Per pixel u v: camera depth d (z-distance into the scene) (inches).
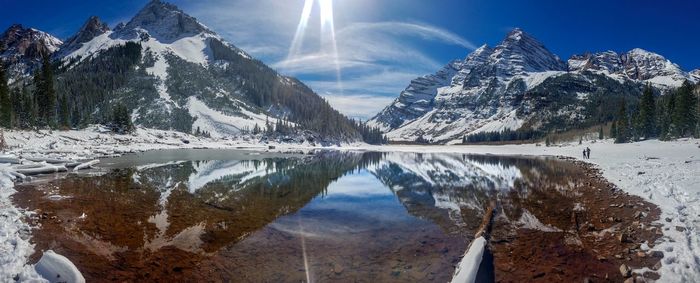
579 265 439.8
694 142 2691.9
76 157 1615.4
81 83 7322.8
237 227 611.8
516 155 3174.2
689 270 387.5
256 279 415.2
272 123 6815.9
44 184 893.8
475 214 728.3
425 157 2957.7
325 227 626.8
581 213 686.5
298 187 1091.9
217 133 6117.1
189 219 643.5
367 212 747.4
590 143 4296.3
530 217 675.4
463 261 431.5
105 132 3688.5
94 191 839.7
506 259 466.0
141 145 3344.0
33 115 3181.6
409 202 856.9
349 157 2942.9
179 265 442.9
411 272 437.7
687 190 693.3
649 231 515.8
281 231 597.3
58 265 366.6
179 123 6274.6
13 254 400.5
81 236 500.4
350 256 488.7
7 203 636.1
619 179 1005.8
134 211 673.0
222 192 941.2
